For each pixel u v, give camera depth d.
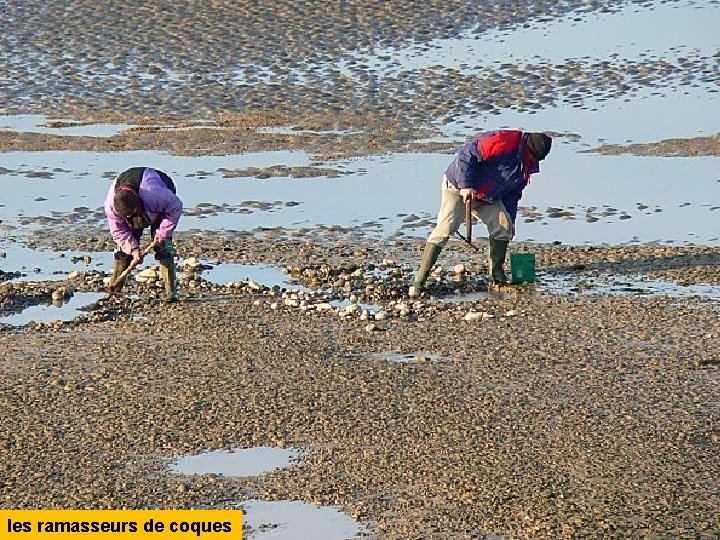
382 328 40.75
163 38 81.19
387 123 66.38
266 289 44.59
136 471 31.19
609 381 36.12
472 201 44.38
